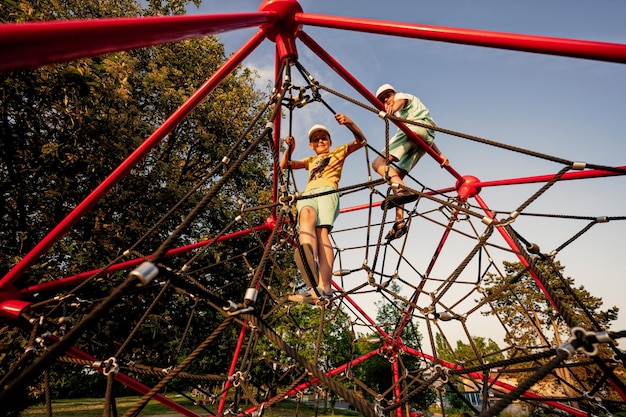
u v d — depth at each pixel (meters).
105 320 6.80
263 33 2.93
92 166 6.94
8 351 5.17
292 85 3.04
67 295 3.21
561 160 2.46
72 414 18.25
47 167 6.62
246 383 4.16
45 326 3.06
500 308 17.06
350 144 4.21
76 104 5.98
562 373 14.07
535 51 1.70
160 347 7.44
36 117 6.34
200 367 10.61
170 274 1.35
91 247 6.72
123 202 7.71
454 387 4.02
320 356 17.34
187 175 10.48
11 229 6.58
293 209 7.51
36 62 0.72
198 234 9.52
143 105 9.38
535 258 3.13
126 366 3.10
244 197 11.00
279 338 1.63
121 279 7.11
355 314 6.62
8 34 0.61
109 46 0.92
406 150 4.54
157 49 9.98
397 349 6.71
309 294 3.49
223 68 2.97
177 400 26.69
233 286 9.32
